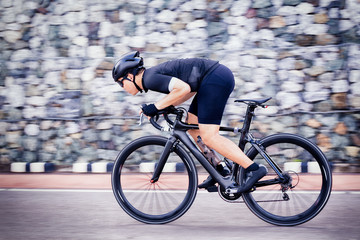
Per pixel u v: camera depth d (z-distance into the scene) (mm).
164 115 3455
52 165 6016
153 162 4199
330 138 5617
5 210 4004
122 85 3365
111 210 3975
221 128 3398
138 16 5957
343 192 4473
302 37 5688
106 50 6031
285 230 3301
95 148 6043
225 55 5762
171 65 3266
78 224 3543
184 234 3242
